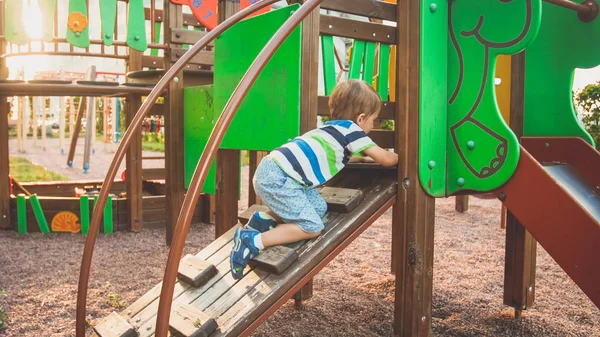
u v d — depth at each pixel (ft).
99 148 55.57
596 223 7.08
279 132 9.73
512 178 7.97
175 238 6.10
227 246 8.80
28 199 18.19
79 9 16.15
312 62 9.26
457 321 10.39
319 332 9.78
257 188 7.83
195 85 17.07
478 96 8.18
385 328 10.00
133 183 18.74
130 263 14.44
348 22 9.48
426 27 8.18
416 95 8.24
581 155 9.85
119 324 7.34
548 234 7.61
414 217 8.34
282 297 7.17
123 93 17.49
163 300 6.10
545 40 10.43
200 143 15.19
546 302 11.50
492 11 7.92
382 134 10.18
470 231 19.21
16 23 15.75
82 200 18.12
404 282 8.51
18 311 10.59
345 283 12.91
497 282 12.94
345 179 9.41
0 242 16.67
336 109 8.42
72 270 13.64
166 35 16.47
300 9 6.95
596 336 9.66
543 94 10.53
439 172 8.52
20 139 49.34
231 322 6.79
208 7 16.78
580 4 9.64
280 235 7.57
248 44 10.71
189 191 6.17
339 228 7.79
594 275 7.12
